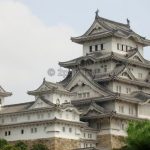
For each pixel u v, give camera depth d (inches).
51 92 6520.7
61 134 6338.6
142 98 7268.7
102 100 7012.8
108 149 6328.7
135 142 4215.1
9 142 6619.1
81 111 7017.7
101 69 7411.4
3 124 6707.7
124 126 6973.4
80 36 7741.1
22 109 6673.2
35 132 6432.1
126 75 7357.3
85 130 6717.5
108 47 7504.9
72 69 7741.1
